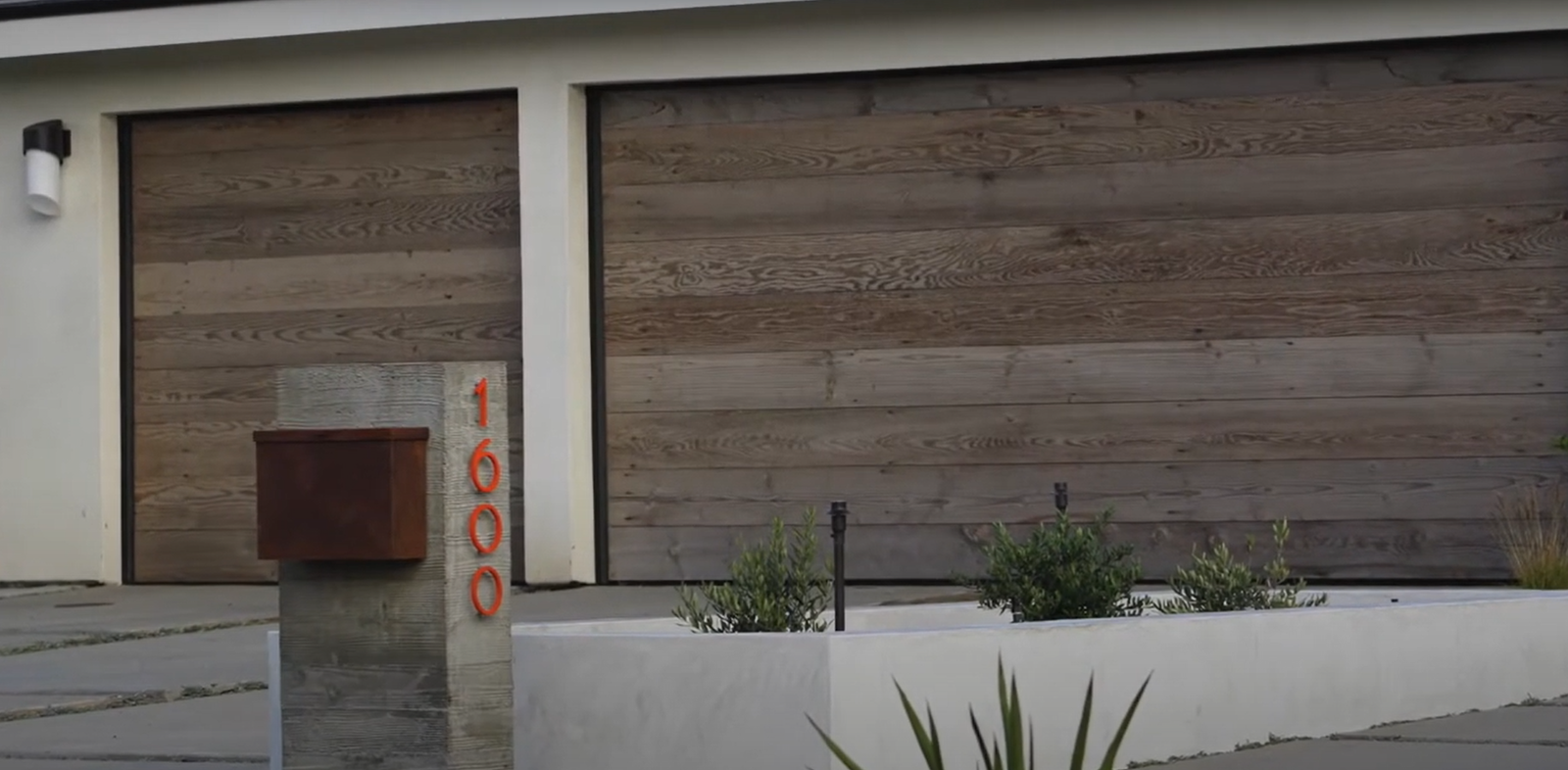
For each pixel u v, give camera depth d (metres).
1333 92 9.94
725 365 10.70
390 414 4.73
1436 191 9.80
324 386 4.77
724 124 10.74
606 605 9.77
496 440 4.83
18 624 9.77
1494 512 9.71
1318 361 9.93
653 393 10.80
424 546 4.68
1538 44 9.70
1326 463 9.91
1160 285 10.12
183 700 7.20
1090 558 6.85
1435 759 5.82
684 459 10.75
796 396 10.59
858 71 10.42
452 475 4.70
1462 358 9.77
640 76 10.72
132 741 6.27
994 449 10.32
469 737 4.71
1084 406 10.21
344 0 10.74
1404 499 9.81
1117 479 10.16
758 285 10.67
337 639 4.76
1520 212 9.71
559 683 5.54
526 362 10.85
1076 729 5.74
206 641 8.99
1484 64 9.76
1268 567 7.53
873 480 10.48
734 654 5.36
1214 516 10.03
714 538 10.69
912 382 10.44
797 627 6.32
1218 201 10.06
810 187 10.60
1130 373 10.16
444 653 4.67
